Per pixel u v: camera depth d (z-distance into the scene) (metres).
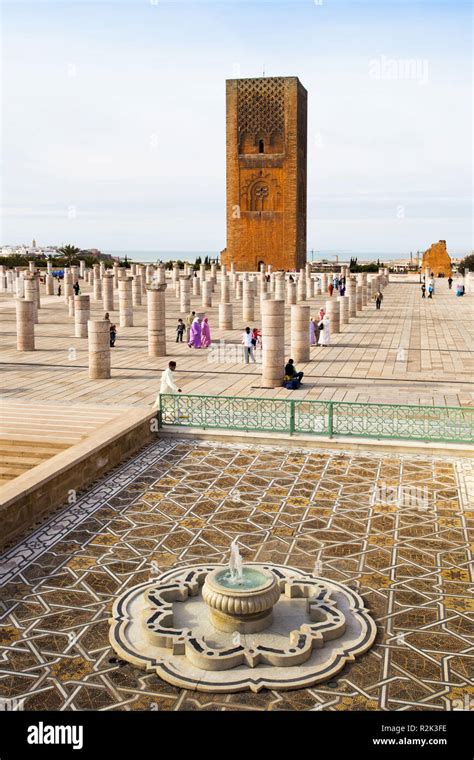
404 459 14.84
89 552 10.45
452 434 15.56
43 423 16.56
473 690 7.19
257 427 16.52
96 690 7.22
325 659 7.66
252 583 8.52
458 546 10.60
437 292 69.38
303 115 88.94
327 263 125.75
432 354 28.28
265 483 13.41
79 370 24.92
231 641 7.93
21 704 7.00
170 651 7.85
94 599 9.08
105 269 85.75
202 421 16.67
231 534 11.07
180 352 29.47
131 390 21.12
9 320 43.44
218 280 77.88
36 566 10.01
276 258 86.56
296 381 21.22
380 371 24.28
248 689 7.18
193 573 9.45
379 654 7.83
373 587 9.36
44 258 119.69
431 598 9.07
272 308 21.20
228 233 87.19
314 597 8.77
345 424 16.55
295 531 11.17
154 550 10.51
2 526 10.66
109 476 13.85
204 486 13.26
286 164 84.56
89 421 16.73
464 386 21.47
